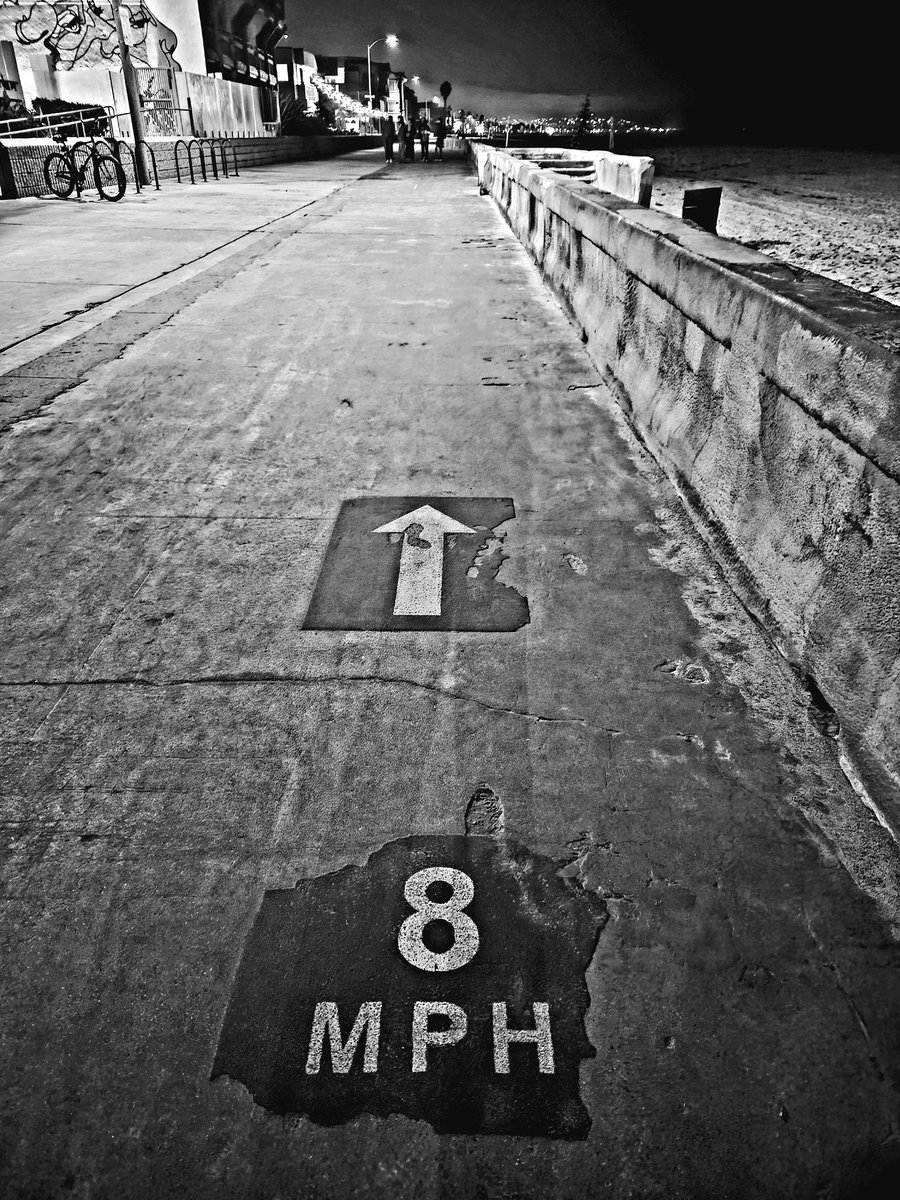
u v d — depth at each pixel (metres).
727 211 13.86
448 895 1.75
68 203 14.97
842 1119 1.35
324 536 3.25
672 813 1.94
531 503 3.50
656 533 3.24
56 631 2.66
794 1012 1.51
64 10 22.14
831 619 2.11
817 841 1.86
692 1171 1.29
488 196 16.42
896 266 9.02
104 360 5.37
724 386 2.97
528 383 5.00
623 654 2.51
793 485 2.36
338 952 1.63
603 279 5.18
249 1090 1.40
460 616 2.72
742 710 2.27
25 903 1.74
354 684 2.41
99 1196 1.27
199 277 8.02
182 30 32.69
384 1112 1.37
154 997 1.55
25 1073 1.43
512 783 2.04
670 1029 1.49
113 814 1.96
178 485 3.68
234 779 2.06
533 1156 1.31
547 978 1.58
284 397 4.76
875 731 1.88
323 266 8.69
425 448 4.07
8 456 3.95
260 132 39.84
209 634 2.64
